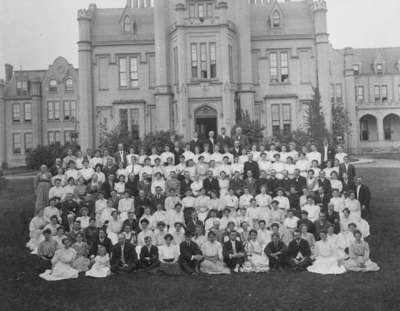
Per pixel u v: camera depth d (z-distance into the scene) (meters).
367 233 19.06
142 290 14.48
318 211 19.19
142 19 50.34
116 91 48.75
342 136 53.34
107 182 21.75
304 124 47.09
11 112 69.50
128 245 16.62
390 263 16.48
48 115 68.75
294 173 21.53
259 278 15.48
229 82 43.03
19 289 14.83
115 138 36.31
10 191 30.98
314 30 48.97
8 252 18.59
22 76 70.12
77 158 24.55
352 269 15.97
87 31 48.56
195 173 22.77
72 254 16.30
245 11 46.69
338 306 12.82
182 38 43.16
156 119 47.41
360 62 71.81
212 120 44.03
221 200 20.19
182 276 15.98
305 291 14.02
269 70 48.88
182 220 19.12
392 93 70.75
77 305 13.41
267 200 19.88
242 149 24.72
